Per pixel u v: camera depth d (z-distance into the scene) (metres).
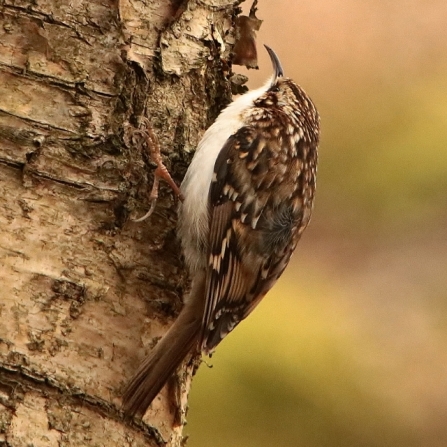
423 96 11.13
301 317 9.83
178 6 6.14
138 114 5.90
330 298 10.48
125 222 5.74
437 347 10.16
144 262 5.85
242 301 6.58
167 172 5.97
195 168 6.21
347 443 9.27
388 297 10.38
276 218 6.68
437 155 10.55
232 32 6.80
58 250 5.48
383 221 10.80
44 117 5.54
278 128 6.78
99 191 5.62
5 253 5.34
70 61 5.63
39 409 5.27
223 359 9.17
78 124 5.61
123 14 5.90
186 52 6.24
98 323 5.56
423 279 10.70
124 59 5.77
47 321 5.38
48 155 5.51
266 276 6.72
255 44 6.90
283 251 6.80
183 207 6.15
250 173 6.53
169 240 6.04
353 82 11.44
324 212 10.87
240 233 6.50
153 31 6.05
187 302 6.09
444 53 11.46
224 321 6.38
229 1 6.64
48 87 5.57
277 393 9.15
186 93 6.27
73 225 5.54
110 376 5.55
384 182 10.70
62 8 5.64
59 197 5.52
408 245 10.73
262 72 11.70
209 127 6.49
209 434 8.90
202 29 6.36
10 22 5.54
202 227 6.24
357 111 11.22
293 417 9.09
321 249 10.87
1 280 5.32
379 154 10.84
